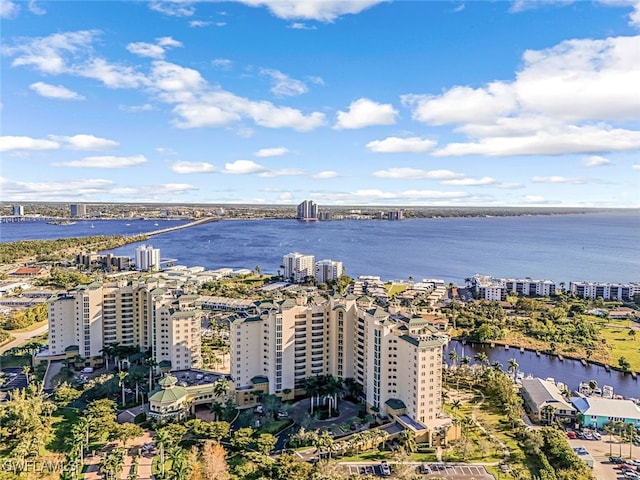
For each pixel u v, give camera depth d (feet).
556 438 594.65
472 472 542.98
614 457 585.63
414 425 616.39
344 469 546.67
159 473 526.16
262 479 504.43
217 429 589.32
